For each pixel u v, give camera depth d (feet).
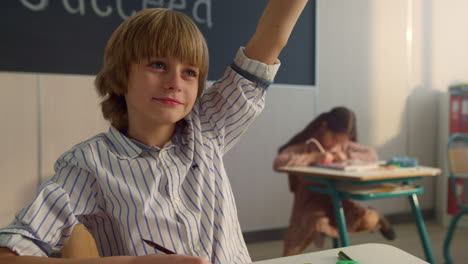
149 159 2.16
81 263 1.49
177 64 2.05
